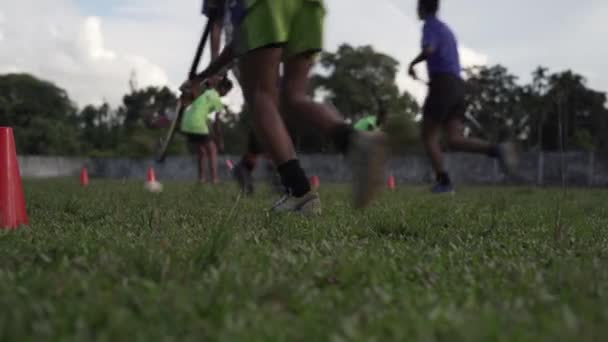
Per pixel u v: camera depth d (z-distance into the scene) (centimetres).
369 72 5625
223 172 3944
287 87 363
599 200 888
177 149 5438
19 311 148
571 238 339
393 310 162
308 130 361
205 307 161
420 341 133
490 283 203
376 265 225
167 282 193
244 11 333
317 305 167
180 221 432
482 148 804
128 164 4919
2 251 262
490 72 4788
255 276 200
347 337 138
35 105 7319
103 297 166
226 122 5675
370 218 437
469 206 610
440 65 855
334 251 277
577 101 4988
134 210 516
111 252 246
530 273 219
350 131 318
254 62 344
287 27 341
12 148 393
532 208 601
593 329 141
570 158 3016
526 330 143
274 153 372
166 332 142
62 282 186
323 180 3831
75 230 363
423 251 285
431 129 911
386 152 303
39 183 1549
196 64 400
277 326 144
